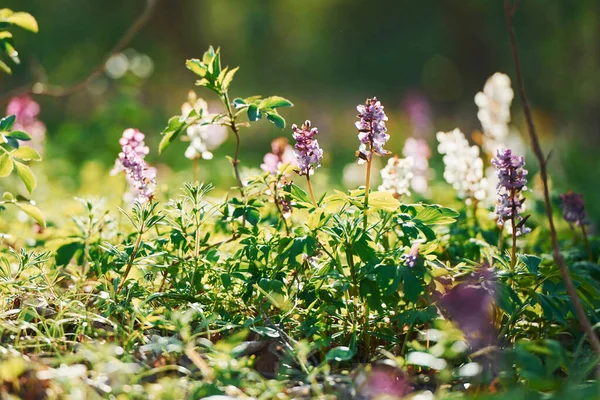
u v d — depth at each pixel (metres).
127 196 6.52
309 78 41.69
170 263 4.92
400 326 4.40
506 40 33.22
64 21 31.41
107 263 5.02
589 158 18.42
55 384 3.74
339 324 4.70
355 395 3.91
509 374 3.99
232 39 40.44
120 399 3.62
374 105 4.57
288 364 4.30
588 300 4.71
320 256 5.14
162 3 37.25
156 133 17.41
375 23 41.06
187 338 4.00
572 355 4.23
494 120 8.21
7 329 4.35
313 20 41.94
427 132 14.84
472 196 6.12
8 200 4.92
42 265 5.22
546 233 6.67
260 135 21.78
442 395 3.81
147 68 16.34
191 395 3.72
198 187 4.89
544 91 28.30
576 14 23.84
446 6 37.12
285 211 4.96
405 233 4.50
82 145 15.04
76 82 25.44
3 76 26.61
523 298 4.82
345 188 11.79
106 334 4.41
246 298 4.67
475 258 5.48
